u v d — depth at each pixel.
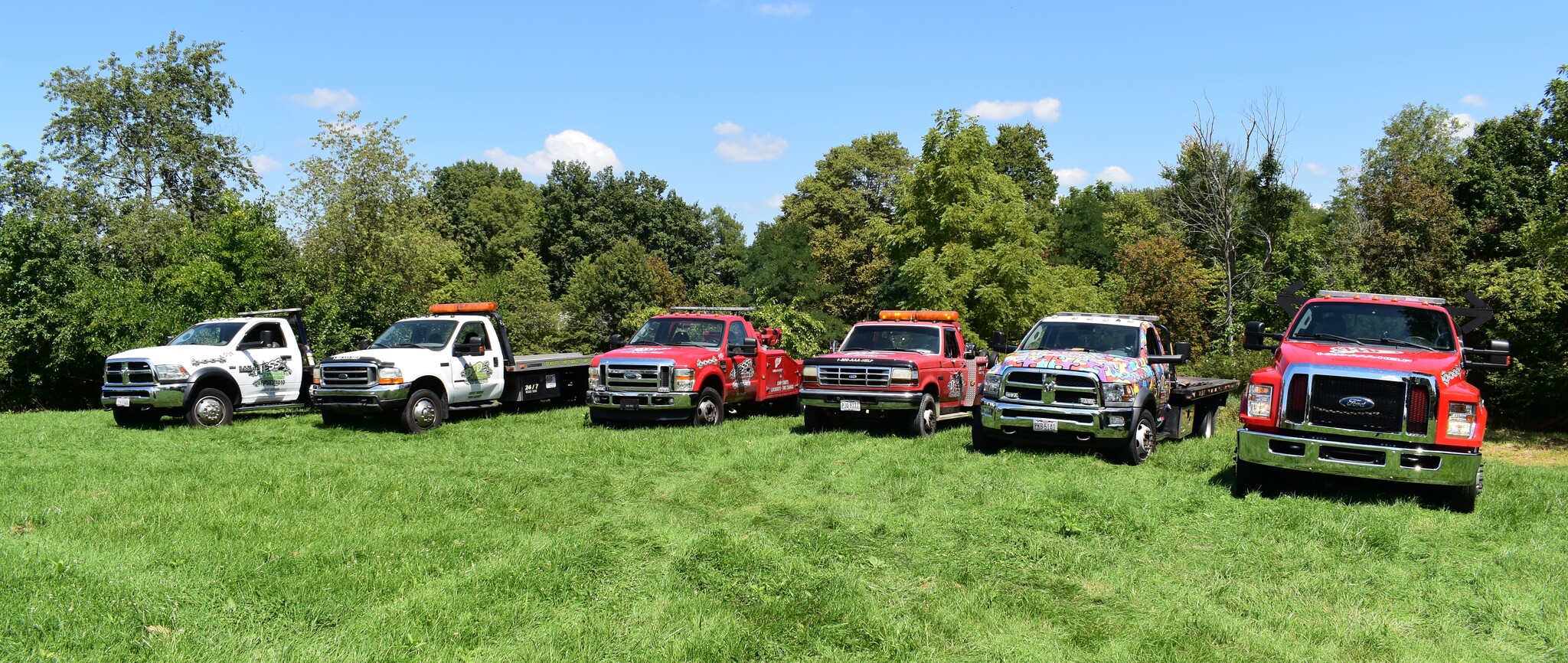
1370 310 9.65
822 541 6.92
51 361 21.78
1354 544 6.85
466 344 14.65
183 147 35.94
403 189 27.73
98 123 35.47
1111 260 41.38
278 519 7.38
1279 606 5.54
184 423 14.83
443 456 11.15
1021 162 45.47
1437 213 20.78
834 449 11.27
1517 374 15.87
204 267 21.48
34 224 21.97
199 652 4.64
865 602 5.53
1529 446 14.34
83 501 8.09
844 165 50.22
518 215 64.12
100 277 22.47
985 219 23.50
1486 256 20.89
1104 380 10.26
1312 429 8.30
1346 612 5.46
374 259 26.92
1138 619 5.36
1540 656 4.85
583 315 38.78
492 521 7.50
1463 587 5.95
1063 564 6.34
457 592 5.61
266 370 15.09
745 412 16.08
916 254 24.73
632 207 59.28
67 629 4.83
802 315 22.94
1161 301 25.94
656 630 5.09
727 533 7.17
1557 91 15.72
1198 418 13.25
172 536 6.83
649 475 9.81
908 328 13.78
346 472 9.78
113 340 20.84
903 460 10.43
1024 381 10.57
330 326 21.06
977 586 5.84
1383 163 41.84
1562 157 16.19
